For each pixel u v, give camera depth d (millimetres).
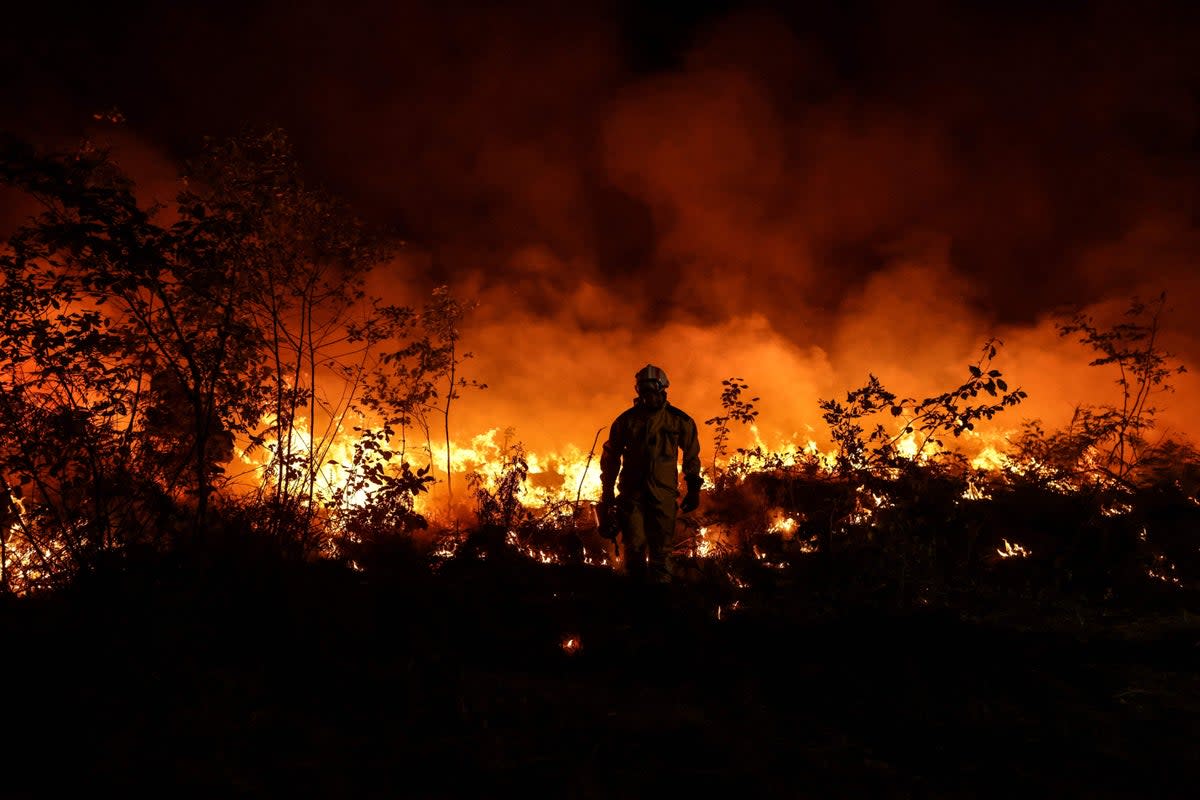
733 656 6016
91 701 4504
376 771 4105
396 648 5820
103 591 5590
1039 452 11141
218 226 6078
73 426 5852
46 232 5543
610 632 6574
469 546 8938
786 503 9820
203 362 6809
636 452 8023
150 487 6285
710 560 8578
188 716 4438
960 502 9359
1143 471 10344
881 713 5051
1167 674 5727
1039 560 8133
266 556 6527
